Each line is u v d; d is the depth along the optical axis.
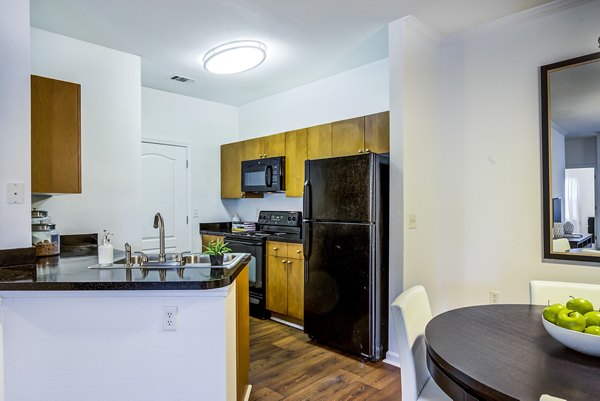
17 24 1.92
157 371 1.62
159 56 3.40
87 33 2.92
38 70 2.82
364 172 2.81
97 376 1.61
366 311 2.80
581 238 2.49
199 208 4.84
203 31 2.92
